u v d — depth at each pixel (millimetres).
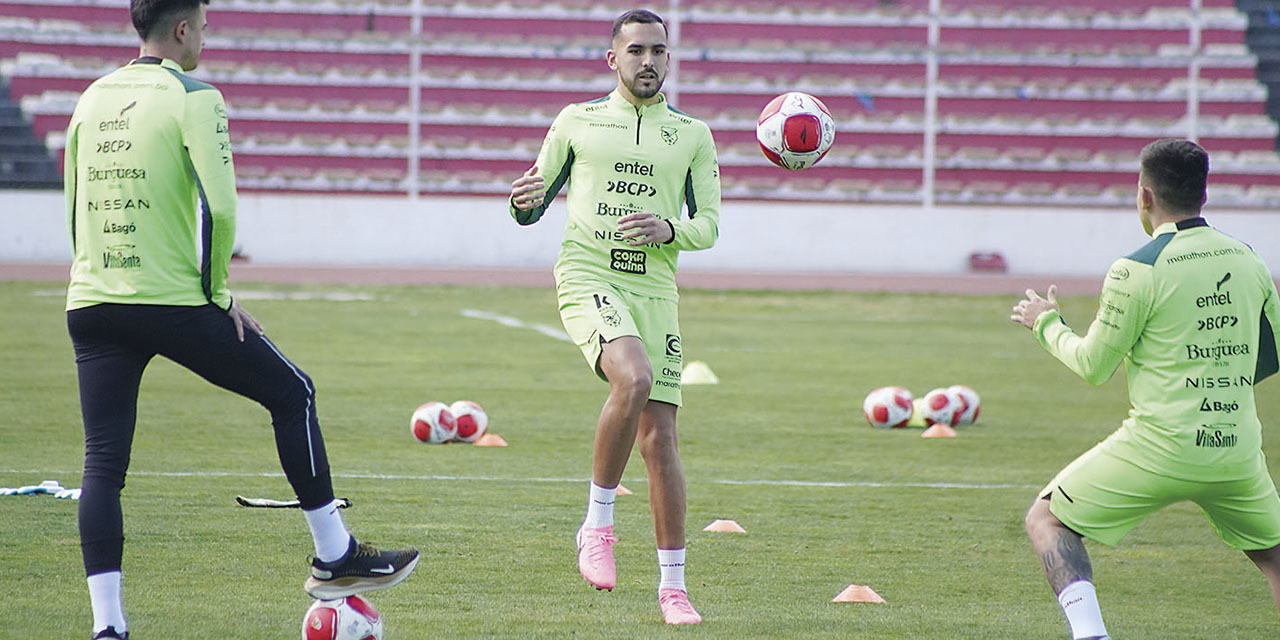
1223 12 122875
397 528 22547
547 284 96938
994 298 92938
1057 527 15008
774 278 104750
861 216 114438
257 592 18062
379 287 91438
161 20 15180
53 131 115125
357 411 37531
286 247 111500
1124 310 14500
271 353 15242
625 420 17062
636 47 18109
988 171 121312
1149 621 17891
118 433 15086
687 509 25016
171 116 14727
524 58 122562
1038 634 16875
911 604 18391
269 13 121312
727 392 44469
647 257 18156
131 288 14695
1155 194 14883
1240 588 19812
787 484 27891
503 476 27875
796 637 16484
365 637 15297
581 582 19250
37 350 50562
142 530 21734
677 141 18438
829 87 121750
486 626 16688
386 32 122500
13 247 107188
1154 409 14484
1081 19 122750
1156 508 14781
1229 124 120312
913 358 57531
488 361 51906
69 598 17375
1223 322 14430
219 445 30859
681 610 17172
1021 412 41031
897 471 29781
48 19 117875
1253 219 114062
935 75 121625
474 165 120438
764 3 123812
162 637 15750
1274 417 40938
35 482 25672
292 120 119500
